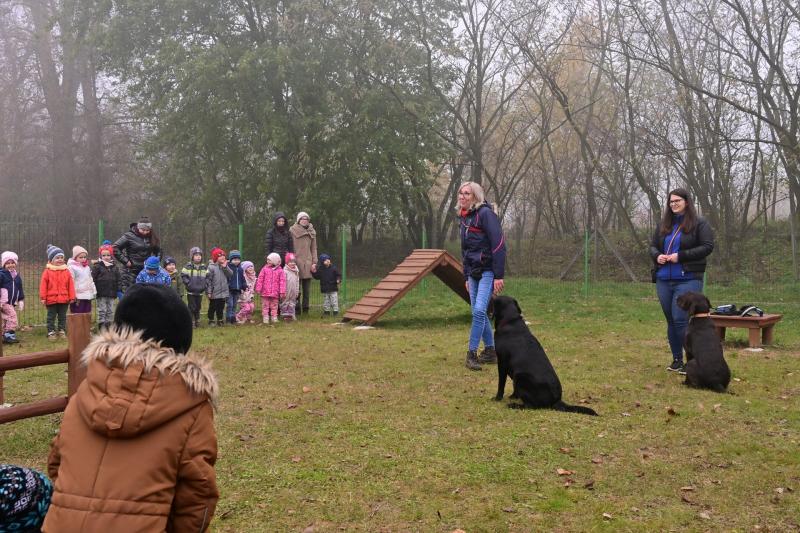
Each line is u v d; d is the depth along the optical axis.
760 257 22.52
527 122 29.12
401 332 11.17
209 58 22.83
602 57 24.28
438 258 12.56
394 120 25.55
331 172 25.03
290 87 24.53
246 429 5.36
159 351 2.18
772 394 6.69
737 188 25.47
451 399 6.37
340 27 23.16
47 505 2.29
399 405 6.13
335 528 3.61
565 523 3.67
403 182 26.30
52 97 30.66
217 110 23.88
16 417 4.00
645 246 24.58
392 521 3.70
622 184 27.44
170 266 11.98
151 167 32.12
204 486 2.15
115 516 2.00
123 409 2.04
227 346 9.49
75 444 2.12
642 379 7.38
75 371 4.25
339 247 27.34
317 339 10.24
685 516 3.76
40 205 30.73
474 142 25.70
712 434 5.27
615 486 4.21
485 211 7.81
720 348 6.94
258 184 25.05
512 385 6.97
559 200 29.19
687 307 7.19
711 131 20.47
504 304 6.34
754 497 4.05
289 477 4.32
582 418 5.68
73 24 25.17
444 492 4.10
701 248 7.43
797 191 20.17
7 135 30.70
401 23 23.50
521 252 28.62
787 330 11.77
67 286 10.68
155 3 23.36
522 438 5.12
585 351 9.23
